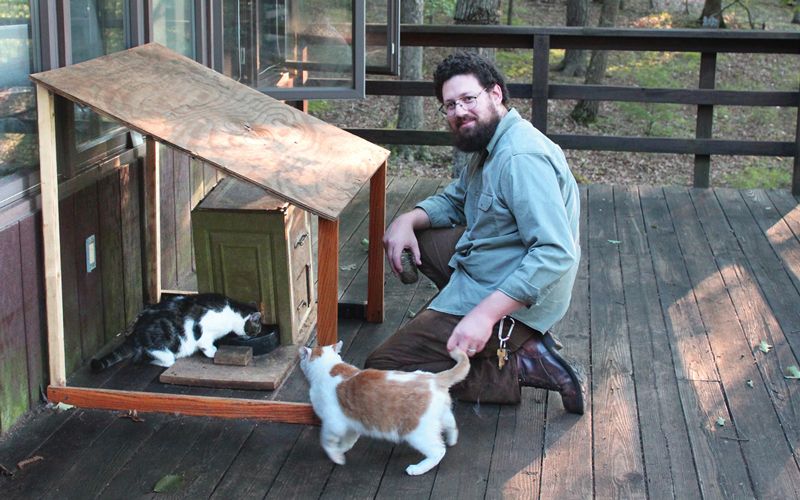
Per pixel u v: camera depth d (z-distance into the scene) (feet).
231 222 12.04
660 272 16.08
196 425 10.44
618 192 21.54
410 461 9.75
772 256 16.94
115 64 11.20
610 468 9.68
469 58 10.07
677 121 45.21
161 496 9.07
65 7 10.95
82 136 11.93
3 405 9.92
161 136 9.93
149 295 13.62
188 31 15.55
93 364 11.54
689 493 9.23
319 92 17.42
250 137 10.82
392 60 20.49
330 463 9.71
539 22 59.41
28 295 10.30
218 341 12.08
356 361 12.39
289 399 11.16
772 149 21.56
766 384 11.68
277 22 17.24
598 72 45.52
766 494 9.21
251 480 9.39
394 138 22.76
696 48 21.76
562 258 9.43
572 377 10.67
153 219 13.33
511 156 9.75
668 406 11.08
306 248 13.24
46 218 10.18
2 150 10.12
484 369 10.62
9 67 10.19
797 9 57.98
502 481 9.41
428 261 11.60
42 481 9.29
